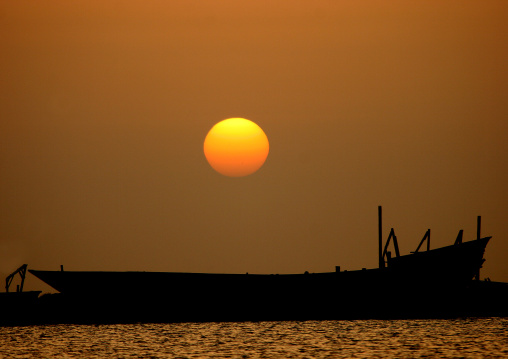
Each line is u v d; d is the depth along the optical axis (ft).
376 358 597.11
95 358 608.60
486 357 600.39
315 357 603.67
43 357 613.93
